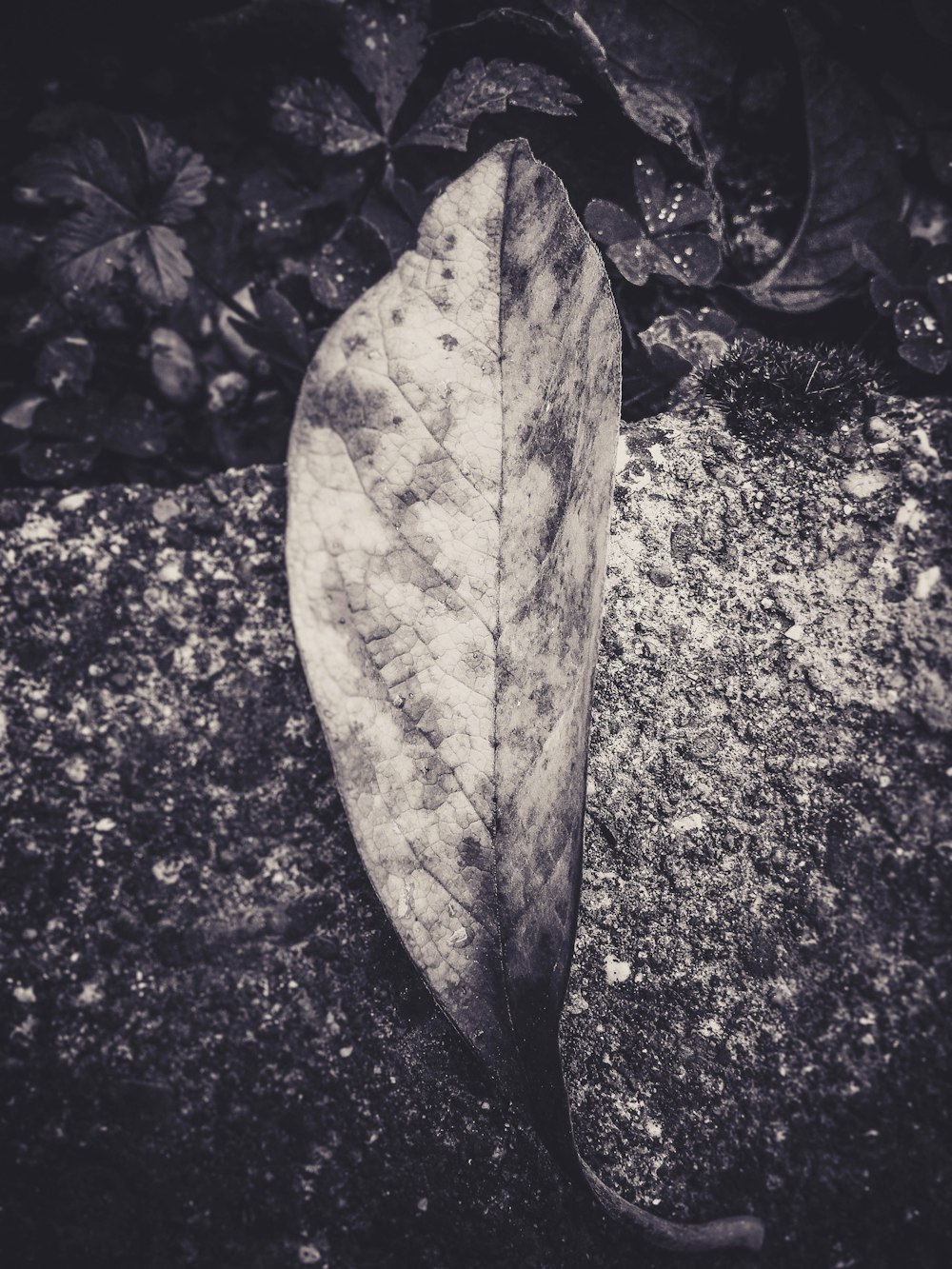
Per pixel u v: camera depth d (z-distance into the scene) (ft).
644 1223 0.43
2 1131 0.49
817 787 0.49
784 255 0.53
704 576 0.50
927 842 0.49
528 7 0.52
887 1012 0.48
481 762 0.39
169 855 0.51
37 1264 0.49
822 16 0.52
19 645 0.52
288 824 0.50
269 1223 0.48
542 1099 0.40
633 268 0.51
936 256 0.51
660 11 0.52
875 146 0.52
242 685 0.51
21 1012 0.50
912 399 0.51
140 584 0.52
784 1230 0.47
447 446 0.37
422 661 0.38
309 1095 0.49
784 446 0.51
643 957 0.49
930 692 0.49
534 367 0.37
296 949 0.50
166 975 0.50
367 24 0.53
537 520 0.38
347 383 0.37
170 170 0.53
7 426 0.53
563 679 0.39
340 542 0.37
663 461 0.51
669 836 0.49
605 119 0.53
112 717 0.51
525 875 0.39
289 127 0.53
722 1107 0.48
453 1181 0.48
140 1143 0.49
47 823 0.51
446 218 0.36
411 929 0.39
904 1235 0.47
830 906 0.49
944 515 0.50
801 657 0.50
